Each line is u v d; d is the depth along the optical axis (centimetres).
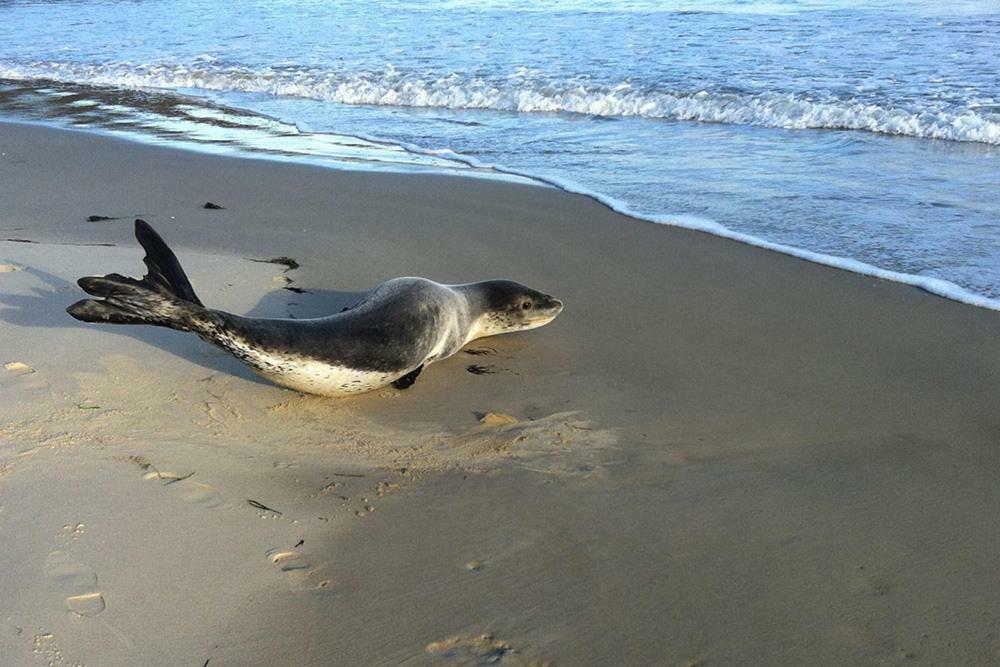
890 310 586
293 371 420
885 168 922
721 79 1349
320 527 336
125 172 959
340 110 1362
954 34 1653
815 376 496
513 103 1329
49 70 1752
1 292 520
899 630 296
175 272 408
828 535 348
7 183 904
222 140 1153
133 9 2720
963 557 335
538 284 639
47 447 363
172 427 395
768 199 832
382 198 856
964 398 467
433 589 306
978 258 666
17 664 252
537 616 296
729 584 316
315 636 279
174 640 270
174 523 324
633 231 755
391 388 475
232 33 2128
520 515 354
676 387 484
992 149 981
